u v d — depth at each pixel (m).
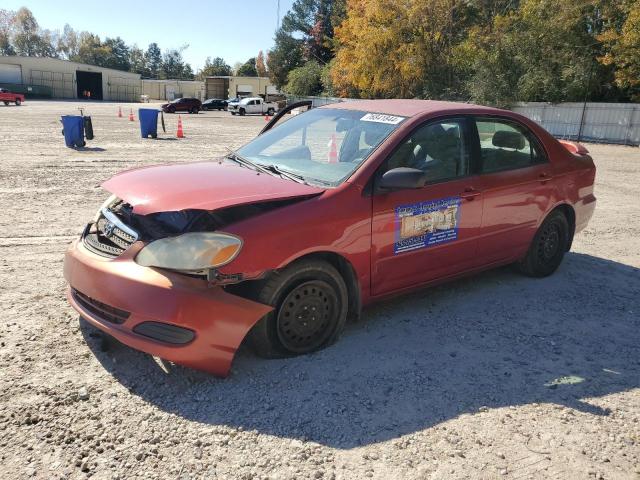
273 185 3.48
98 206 7.77
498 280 5.15
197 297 2.95
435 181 4.01
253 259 3.08
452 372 3.39
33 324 3.77
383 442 2.69
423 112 4.11
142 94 94.44
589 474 2.52
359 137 3.97
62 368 3.22
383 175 3.55
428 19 34.69
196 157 14.06
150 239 3.13
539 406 3.06
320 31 65.75
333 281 3.49
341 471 2.47
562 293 4.87
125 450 2.55
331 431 2.76
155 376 3.19
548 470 2.54
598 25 29.03
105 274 3.08
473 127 4.35
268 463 2.51
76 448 2.55
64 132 15.08
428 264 4.04
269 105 48.59
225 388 3.09
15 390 2.97
